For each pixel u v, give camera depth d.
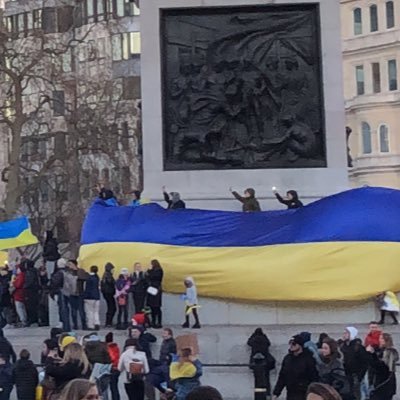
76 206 108.31
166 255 58.22
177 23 61.34
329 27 60.88
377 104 176.38
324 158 60.66
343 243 57.12
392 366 39.78
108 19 127.94
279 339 52.38
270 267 57.00
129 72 138.88
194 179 60.59
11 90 108.94
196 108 60.81
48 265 64.75
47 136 104.88
